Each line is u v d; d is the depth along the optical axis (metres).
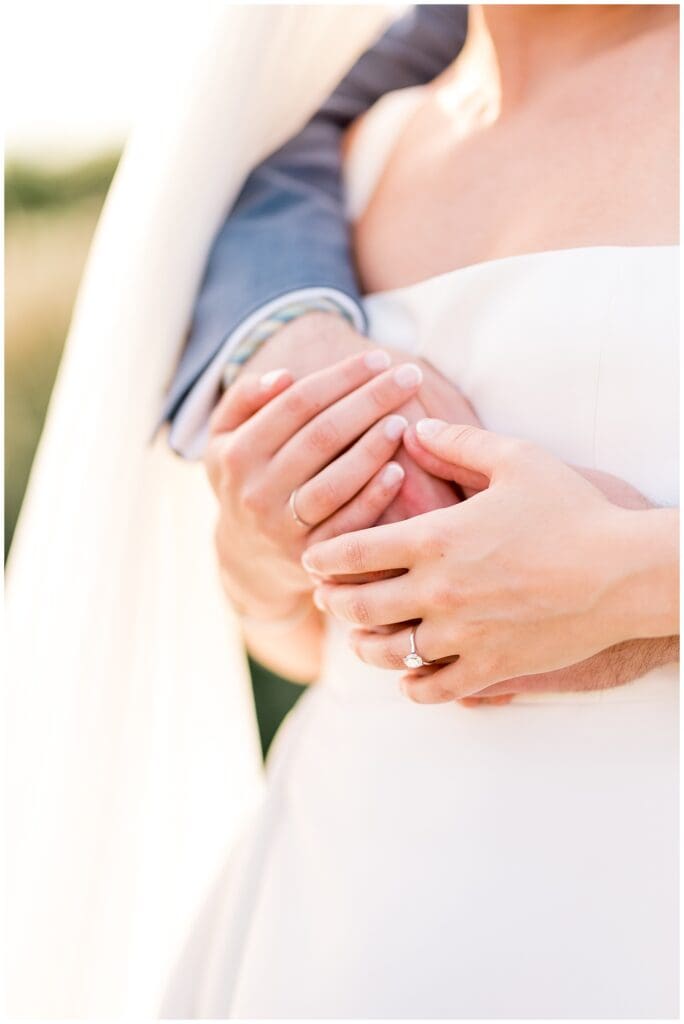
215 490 1.05
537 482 0.84
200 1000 1.13
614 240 0.93
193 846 1.39
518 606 0.82
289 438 0.99
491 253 1.03
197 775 1.39
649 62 0.97
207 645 1.39
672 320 0.88
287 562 1.02
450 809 0.93
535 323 0.94
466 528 0.84
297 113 1.27
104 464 1.19
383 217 1.17
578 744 0.90
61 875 1.21
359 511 0.95
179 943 1.35
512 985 0.87
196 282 1.19
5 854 1.22
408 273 1.11
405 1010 0.89
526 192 1.01
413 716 0.99
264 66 1.19
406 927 0.91
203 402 1.16
